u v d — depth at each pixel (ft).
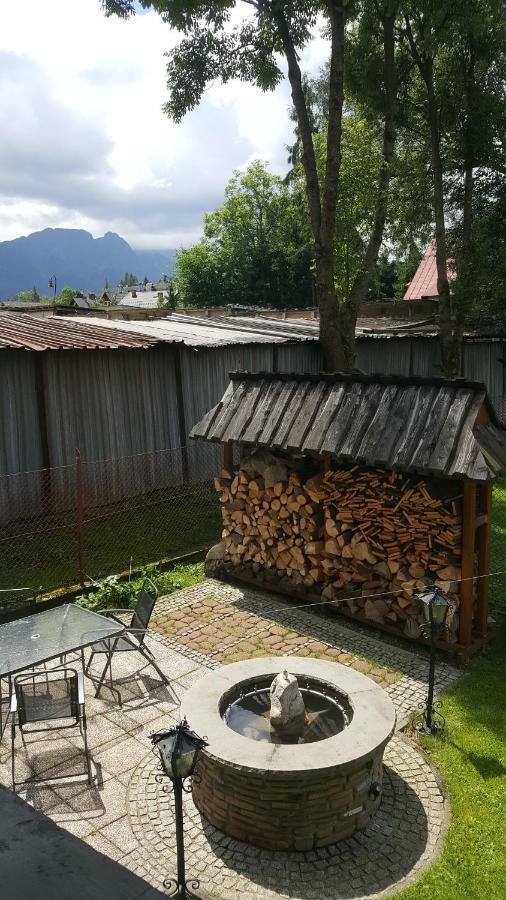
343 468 24.12
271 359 47.39
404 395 22.48
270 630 23.68
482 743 16.92
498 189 69.97
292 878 12.66
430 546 21.42
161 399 39.52
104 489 36.50
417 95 64.85
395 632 22.81
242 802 13.32
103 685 19.77
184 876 11.81
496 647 22.34
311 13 45.14
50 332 37.19
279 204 162.30
